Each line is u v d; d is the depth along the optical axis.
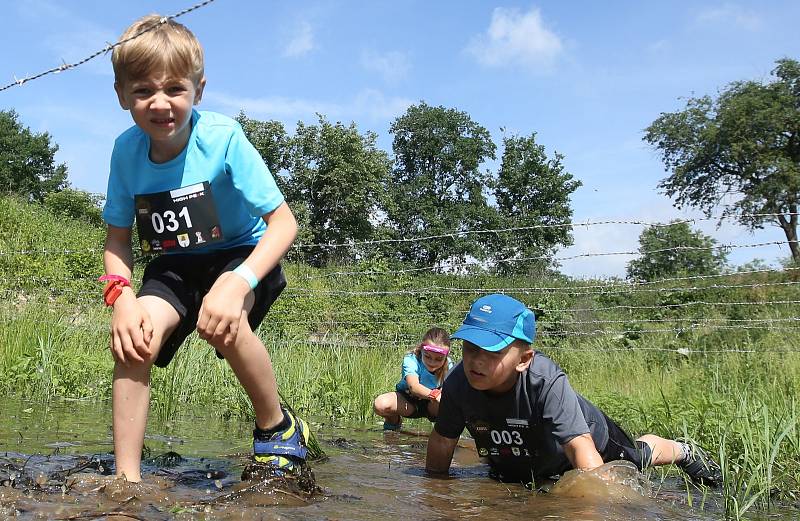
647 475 3.33
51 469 2.59
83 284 10.39
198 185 2.53
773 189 40.41
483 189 67.44
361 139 58.06
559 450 3.25
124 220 2.70
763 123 41.84
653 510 2.71
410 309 12.48
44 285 10.55
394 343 10.61
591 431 3.36
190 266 2.64
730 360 7.79
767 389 5.48
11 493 2.08
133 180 2.60
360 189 56.75
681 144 45.38
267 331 9.36
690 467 3.57
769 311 11.84
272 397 2.52
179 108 2.37
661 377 7.73
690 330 11.02
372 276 17.16
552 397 3.20
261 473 2.49
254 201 2.52
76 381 5.69
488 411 3.36
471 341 3.11
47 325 7.39
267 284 2.60
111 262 2.65
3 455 2.88
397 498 2.62
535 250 62.09
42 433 3.62
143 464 2.95
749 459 3.22
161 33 2.34
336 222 57.81
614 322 12.06
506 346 3.12
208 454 3.37
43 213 23.81
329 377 6.50
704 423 4.22
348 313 11.90
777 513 2.81
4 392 5.39
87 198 49.09
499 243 63.34
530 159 65.56
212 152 2.53
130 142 2.61
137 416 2.34
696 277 12.05
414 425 5.99
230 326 2.26
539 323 11.99
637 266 25.23
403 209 64.50
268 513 2.08
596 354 9.84
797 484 3.25
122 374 2.33
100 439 3.52
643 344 10.66
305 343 8.52
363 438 4.83
